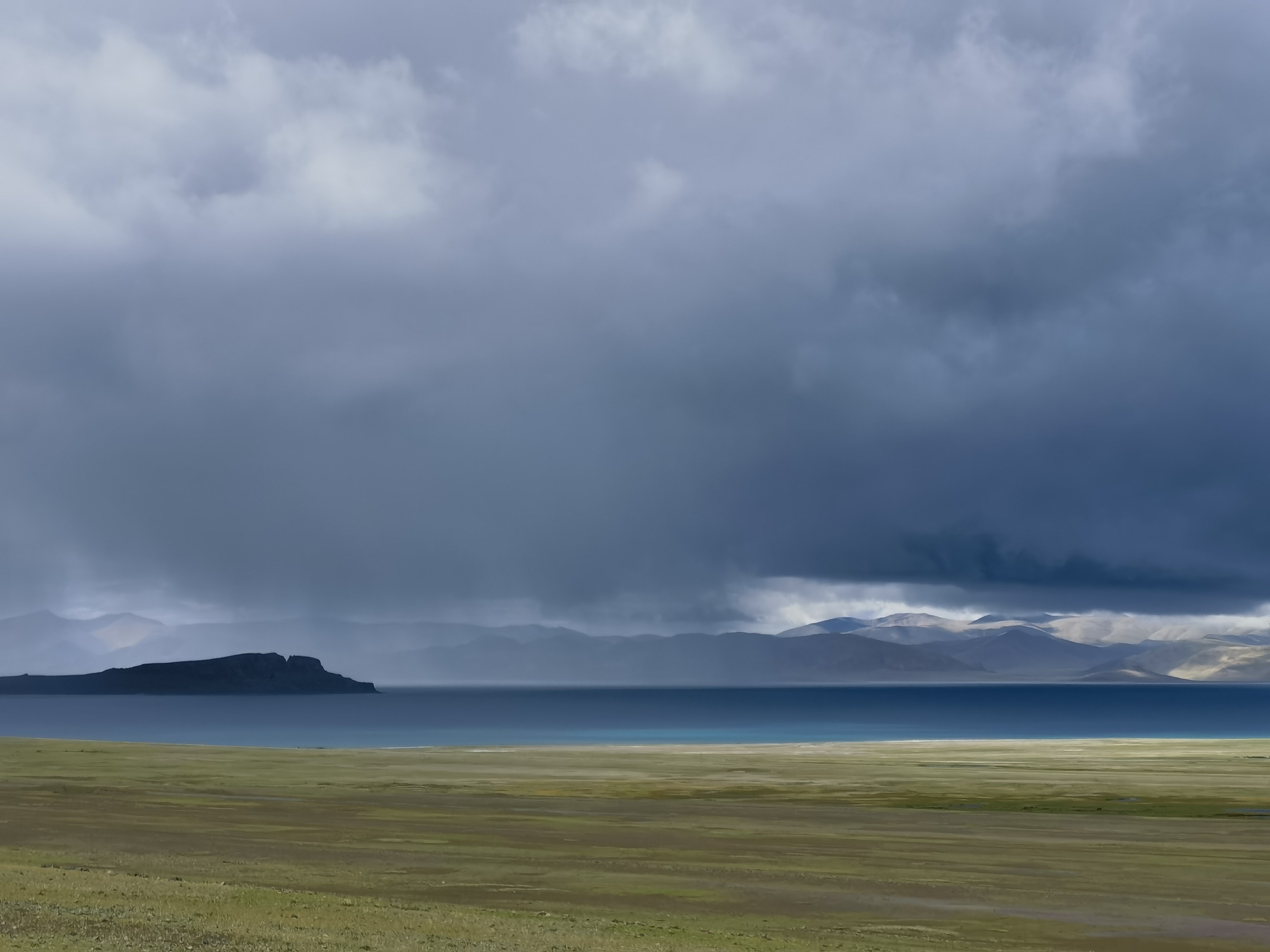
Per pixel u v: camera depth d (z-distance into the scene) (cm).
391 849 4256
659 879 3675
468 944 2431
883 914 3177
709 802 6206
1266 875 3859
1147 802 6438
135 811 5412
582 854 4175
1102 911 3250
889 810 5869
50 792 6334
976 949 2758
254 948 2245
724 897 3394
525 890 3450
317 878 3575
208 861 3869
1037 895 3466
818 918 3117
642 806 5944
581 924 2814
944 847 4438
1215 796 6769
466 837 4619
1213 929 3039
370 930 2538
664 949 2516
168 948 2188
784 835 4794
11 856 3750
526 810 5709
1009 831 4953
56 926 2322
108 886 2959
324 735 19712
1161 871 3906
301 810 5578
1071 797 6694
